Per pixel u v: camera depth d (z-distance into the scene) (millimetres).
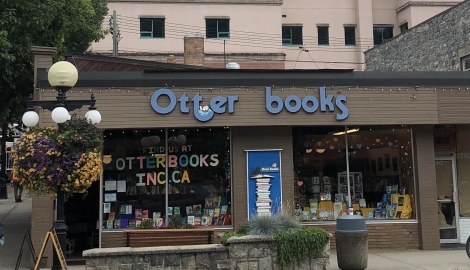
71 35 20688
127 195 11938
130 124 11234
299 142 12602
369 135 12797
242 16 34750
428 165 12477
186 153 12164
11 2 13648
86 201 12336
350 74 12227
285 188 11930
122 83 11297
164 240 10625
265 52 34812
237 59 34344
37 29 14188
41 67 11359
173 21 34031
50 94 11039
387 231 12453
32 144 7711
